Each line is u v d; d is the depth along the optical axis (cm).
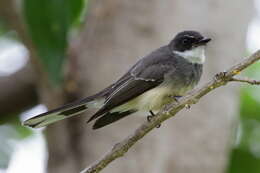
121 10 1229
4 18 1180
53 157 1174
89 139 1154
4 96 1436
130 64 1195
